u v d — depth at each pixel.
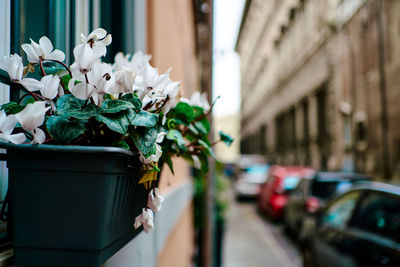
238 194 17.81
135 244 1.87
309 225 6.53
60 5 1.59
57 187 0.94
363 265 3.44
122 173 0.99
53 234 0.94
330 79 14.16
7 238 1.11
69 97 1.02
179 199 4.85
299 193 8.46
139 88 1.16
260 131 32.16
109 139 1.03
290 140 21.25
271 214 11.27
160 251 2.87
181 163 5.76
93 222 0.94
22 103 1.31
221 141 1.55
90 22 1.95
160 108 1.19
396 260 2.98
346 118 12.48
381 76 9.94
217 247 5.61
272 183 11.73
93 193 0.94
